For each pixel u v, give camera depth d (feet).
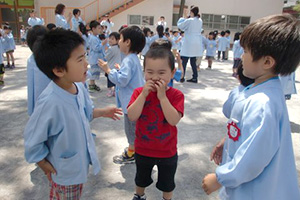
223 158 4.64
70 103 4.85
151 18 60.13
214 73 29.04
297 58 3.57
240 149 3.65
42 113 4.63
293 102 17.75
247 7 65.05
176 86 21.53
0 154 9.64
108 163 9.18
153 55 5.16
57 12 27.25
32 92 7.81
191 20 21.68
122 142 10.82
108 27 47.39
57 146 4.86
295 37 3.46
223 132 12.26
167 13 60.13
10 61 31.94
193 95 18.75
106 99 17.20
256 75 3.91
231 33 66.28
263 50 3.56
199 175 8.67
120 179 8.27
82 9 57.72
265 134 3.46
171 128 5.74
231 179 3.71
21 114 13.84
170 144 5.79
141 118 5.73
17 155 9.61
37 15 57.47
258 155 3.49
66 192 5.15
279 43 3.45
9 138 10.95
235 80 25.00
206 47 31.68
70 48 4.55
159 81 5.13
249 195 3.89
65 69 4.66
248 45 3.74
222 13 64.90
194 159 9.67
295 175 3.97
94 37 18.61
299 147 10.85
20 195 7.44
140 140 5.89
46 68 4.70
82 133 5.13
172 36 43.47
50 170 5.04
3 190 7.63
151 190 7.77
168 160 5.87
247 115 3.71
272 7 65.46
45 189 7.72
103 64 8.31
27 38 7.70
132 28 8.45
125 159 9.23
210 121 13.64
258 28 3.62
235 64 25.98
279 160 3.77
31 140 4.68
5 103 15.67
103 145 10.52
